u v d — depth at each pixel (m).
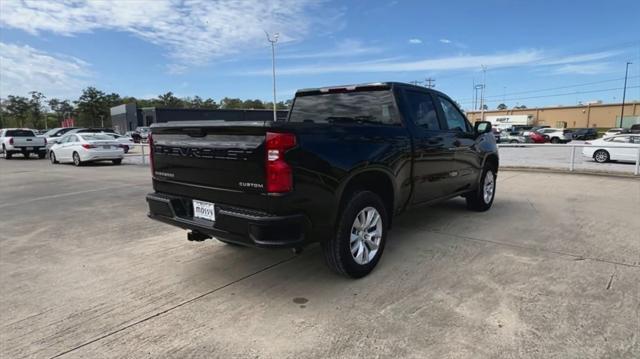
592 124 79.25
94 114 89.38
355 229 3.76
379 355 2.57
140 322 3.06
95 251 4.79
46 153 23.52
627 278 3.68
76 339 2.83
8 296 3.55
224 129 3.23
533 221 5.84
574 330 2.81
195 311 3.22
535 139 38.75
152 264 4.31
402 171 4.29
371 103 4.65
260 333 2.87
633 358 2.49
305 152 3.15
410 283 3.67
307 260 4.35
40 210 7.29
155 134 3.96
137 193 9.04
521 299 3.30
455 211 6.54
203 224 3.49
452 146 5.27
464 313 3.09
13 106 91.12
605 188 8.77
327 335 2.82
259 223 3.03
